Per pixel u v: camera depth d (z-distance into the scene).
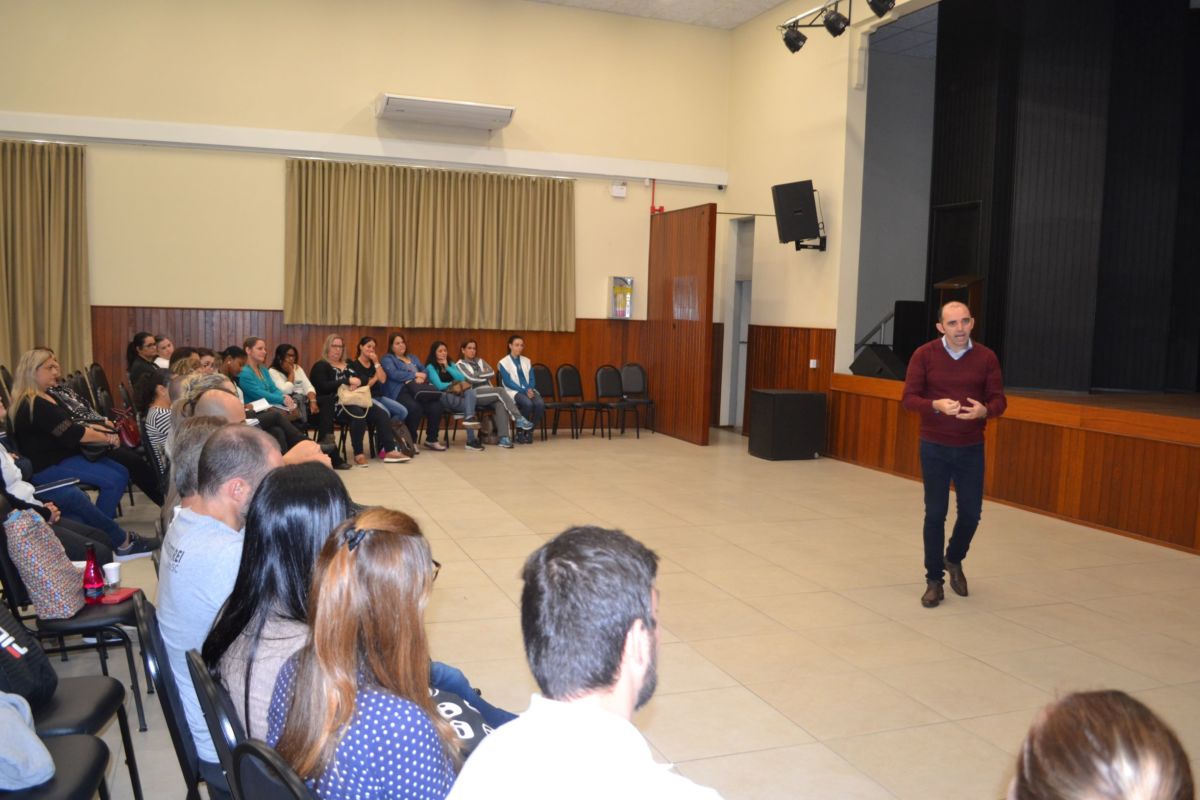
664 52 10.26
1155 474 5.69
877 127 10.43
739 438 9.88
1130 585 4.78
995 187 8.77
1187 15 9.01
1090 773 0.75
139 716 3.01
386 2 9.20
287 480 1.69
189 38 8.60
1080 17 8.54
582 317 10.23
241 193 8.88
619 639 1.08
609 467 7.92
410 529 1.48
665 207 10.45
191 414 3.41
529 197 9.80
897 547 5.44
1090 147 8.61
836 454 8.62
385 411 7.99
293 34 8.92
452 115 9.16
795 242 8.92
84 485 4.96
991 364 4.34
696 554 5.17
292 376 7.80
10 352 8.20
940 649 3.80
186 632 2.02
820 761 2.84
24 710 1.92
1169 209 9.19
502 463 8.02
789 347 9.29
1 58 8.08
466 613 4.10
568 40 9.88
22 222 8.16
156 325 8.70
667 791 1.01
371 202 9.20
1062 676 3.55
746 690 3.36
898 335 9.22
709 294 9.12
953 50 9.10
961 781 2.74
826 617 4.17
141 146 8.55
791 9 9.30
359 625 1.39
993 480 6.91
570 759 1.01
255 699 1.62
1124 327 9.37
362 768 1.32
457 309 9.63
